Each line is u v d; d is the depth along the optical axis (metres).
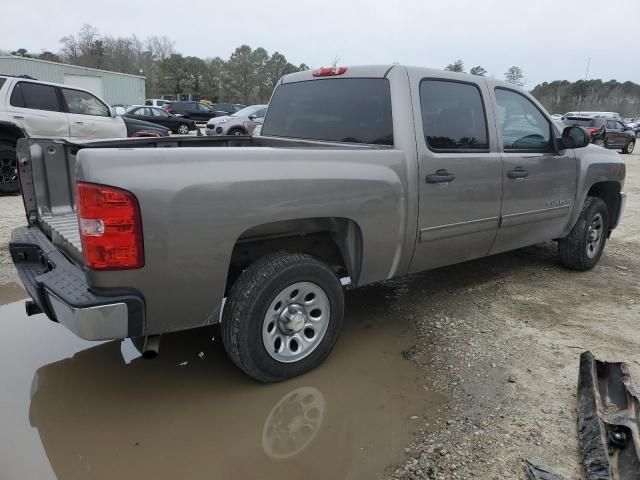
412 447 2.45
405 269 3.46
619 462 2.24
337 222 3.06
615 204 5.41
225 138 4.32
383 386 2.96
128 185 2.19
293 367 2.94
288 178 2.63
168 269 2.35
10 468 2.25
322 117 3.77
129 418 2.63
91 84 30.62
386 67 3.39
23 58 27.14
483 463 2.33
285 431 2.55
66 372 3.06
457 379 3.04
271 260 2.75
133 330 2.37
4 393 2.83
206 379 3.01
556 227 4.67
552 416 2.68
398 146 3.21
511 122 4.07
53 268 2.71
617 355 3.34
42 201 3.58
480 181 3.69
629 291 4.60
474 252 3.94
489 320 3.88
